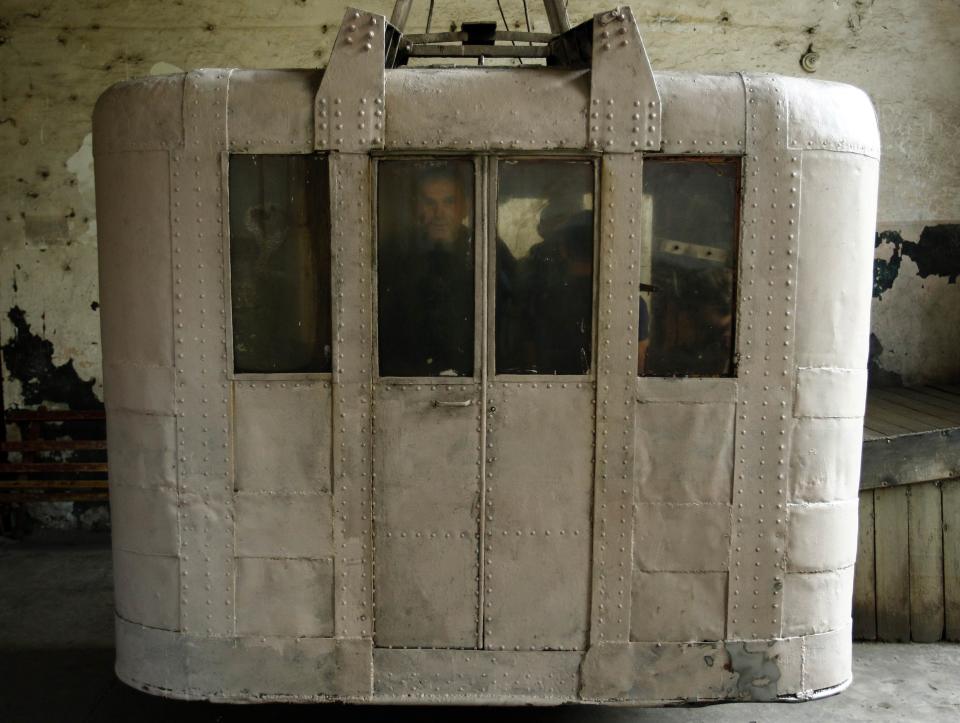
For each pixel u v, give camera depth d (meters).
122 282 2.39
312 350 2.38
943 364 5.04
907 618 3.50
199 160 2.32
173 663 2.45
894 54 4.87
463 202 2.33
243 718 2.90
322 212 2.34
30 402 4.94
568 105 2.30
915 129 4.92
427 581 2.40
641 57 2.29
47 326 4.89
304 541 2.39
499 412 2.36
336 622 2.41
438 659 2.42
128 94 2.36
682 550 2.39
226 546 2.40
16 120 4.77
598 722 2.90
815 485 2.40
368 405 2.36
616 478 2.37
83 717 2.89
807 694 2.46
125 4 4.73
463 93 2.31
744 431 2.37
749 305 2.35
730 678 2.43
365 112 2.30
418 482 2.38
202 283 2.35
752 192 2.32
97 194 2.46
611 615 2.41
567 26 2.82
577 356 2.37
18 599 3.99
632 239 2.32
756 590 2.41
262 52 4.79
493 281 2.34
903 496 3.47
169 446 2.39
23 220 4.83
